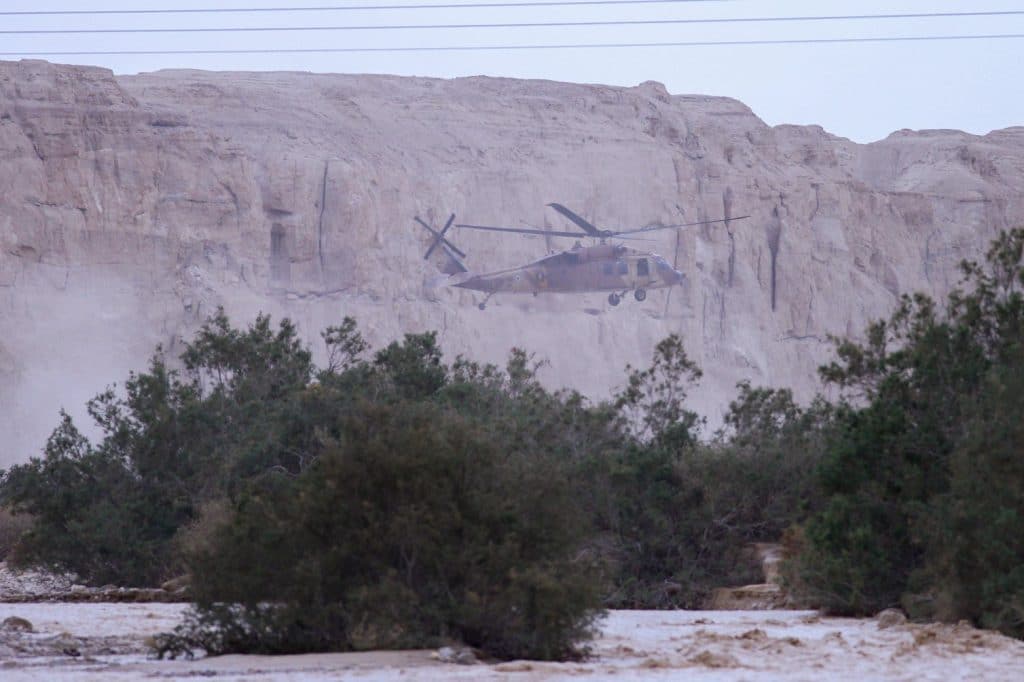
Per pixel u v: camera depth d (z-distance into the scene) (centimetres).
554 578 6919
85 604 10806
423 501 6988
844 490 10306
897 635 7825
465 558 6938
